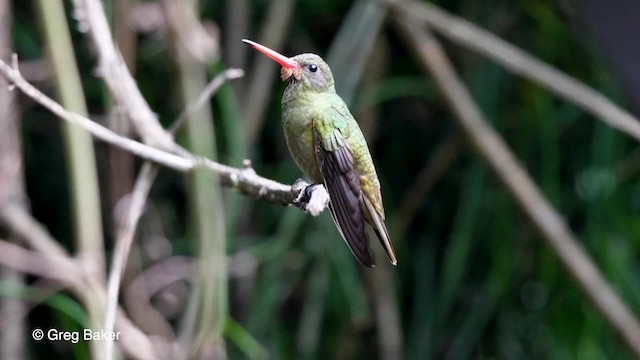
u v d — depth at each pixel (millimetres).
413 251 11180
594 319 10547
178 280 9586
